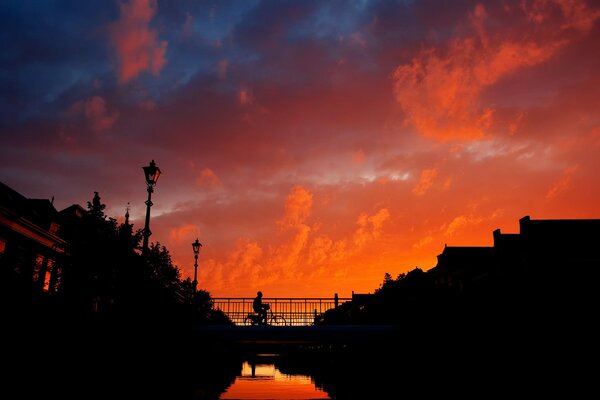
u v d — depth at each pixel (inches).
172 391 1093.8
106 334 976.3
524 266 1299.2
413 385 1286.9
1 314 877.2
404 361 1380.4
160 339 1159.0
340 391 1230.3
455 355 1261.1
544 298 1204.5
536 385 1072.8
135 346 1024.9
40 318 924.6
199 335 1186.6
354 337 1256.2
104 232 1040.2
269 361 3508.9
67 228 1048.2
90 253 1008.9
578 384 1015.6
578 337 1074.7
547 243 1266.0
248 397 1095.0
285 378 1723.7
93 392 864.3
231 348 2554.1
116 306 1028.5
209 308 1695.4
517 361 1138.0
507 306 1288.1
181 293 1690.5
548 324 1128.8
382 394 1160.2
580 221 1326.3
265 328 1188.5
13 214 1064.2
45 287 1189.1
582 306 1135.0
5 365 786.8
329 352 2600.9
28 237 1145.4
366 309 1955.0
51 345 880.9
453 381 1229.7
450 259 1754.4
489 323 1256.8
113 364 948.0
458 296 1563.7
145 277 1073.5
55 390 805.2
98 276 1012.5
